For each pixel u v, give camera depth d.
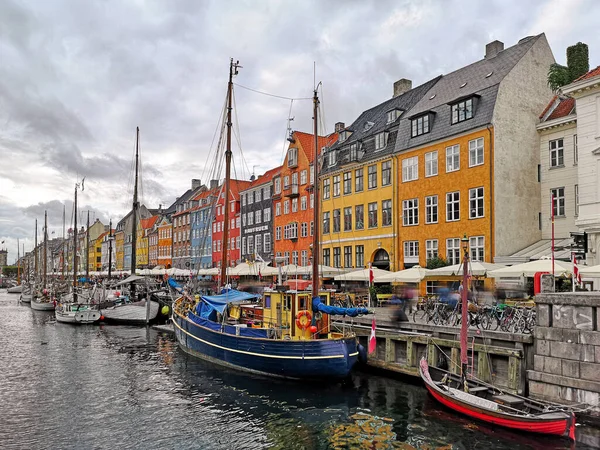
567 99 30.33
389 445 12.05
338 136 46.03
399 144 34.59
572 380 13.08
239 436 12.98
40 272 112.69
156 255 90.62
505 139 28.58
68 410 15.40
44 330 35.44
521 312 15.77
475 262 22.36
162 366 21.66
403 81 42.53
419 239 32.56
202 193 77.19
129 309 38.47
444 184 30.94
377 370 19.20
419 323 18.86
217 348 20.94
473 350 15.34
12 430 13.62
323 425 13.58
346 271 35.81
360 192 38.31
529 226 29.17
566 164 28.58
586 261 23.47
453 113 30.91
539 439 11.97
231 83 28.34
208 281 50.09
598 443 11.57
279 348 18.00
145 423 14.09
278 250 50.62
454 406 13.95
